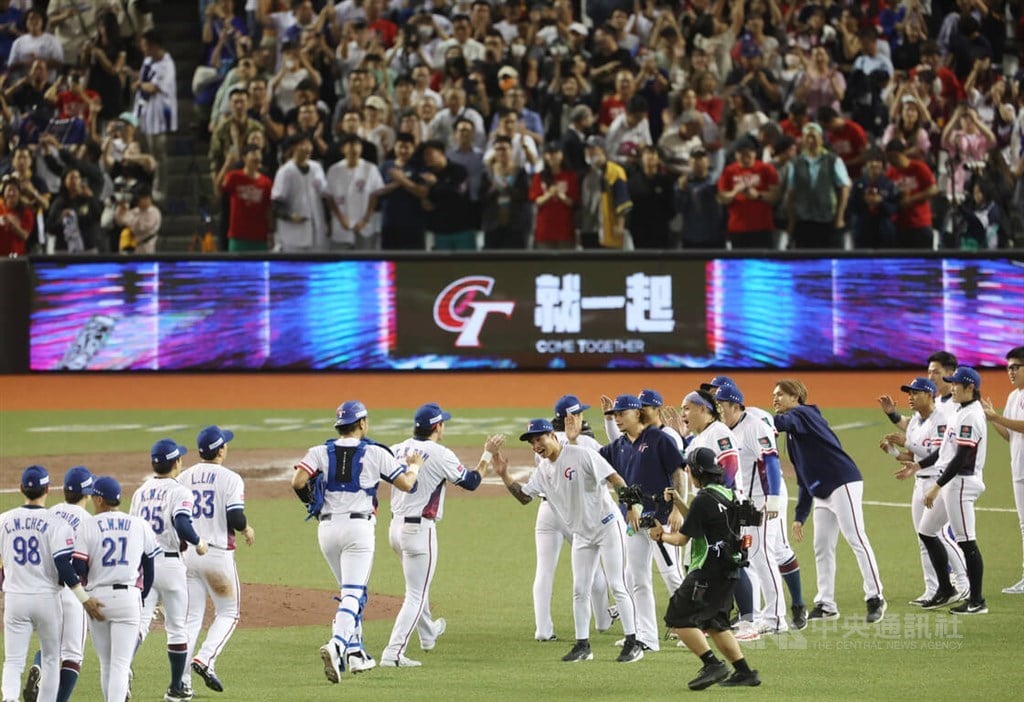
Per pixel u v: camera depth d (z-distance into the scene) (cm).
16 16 13062
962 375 5384
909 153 11294
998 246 11525
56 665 4116
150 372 11400
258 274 11331
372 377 11256
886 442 5691
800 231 11250
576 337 11344
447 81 11881
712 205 11275
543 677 4597
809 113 11856
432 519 4822
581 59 11862
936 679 4497
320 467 4656
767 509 5078
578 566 4856
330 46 12325
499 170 11319
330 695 4388
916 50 12400
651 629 4962
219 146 11681
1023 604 5603
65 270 11400
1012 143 11844
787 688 4391
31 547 4069
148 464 8344
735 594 5097
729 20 12431
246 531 4516
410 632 4788
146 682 4647
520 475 8119
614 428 5506
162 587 4331
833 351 11206
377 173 11356
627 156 11419
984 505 7444
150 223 11675
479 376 11238
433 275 11350
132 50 13188
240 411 10075
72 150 11838
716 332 11281
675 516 4575
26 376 11369
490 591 5925
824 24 12400
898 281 11156
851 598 5791
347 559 4619
